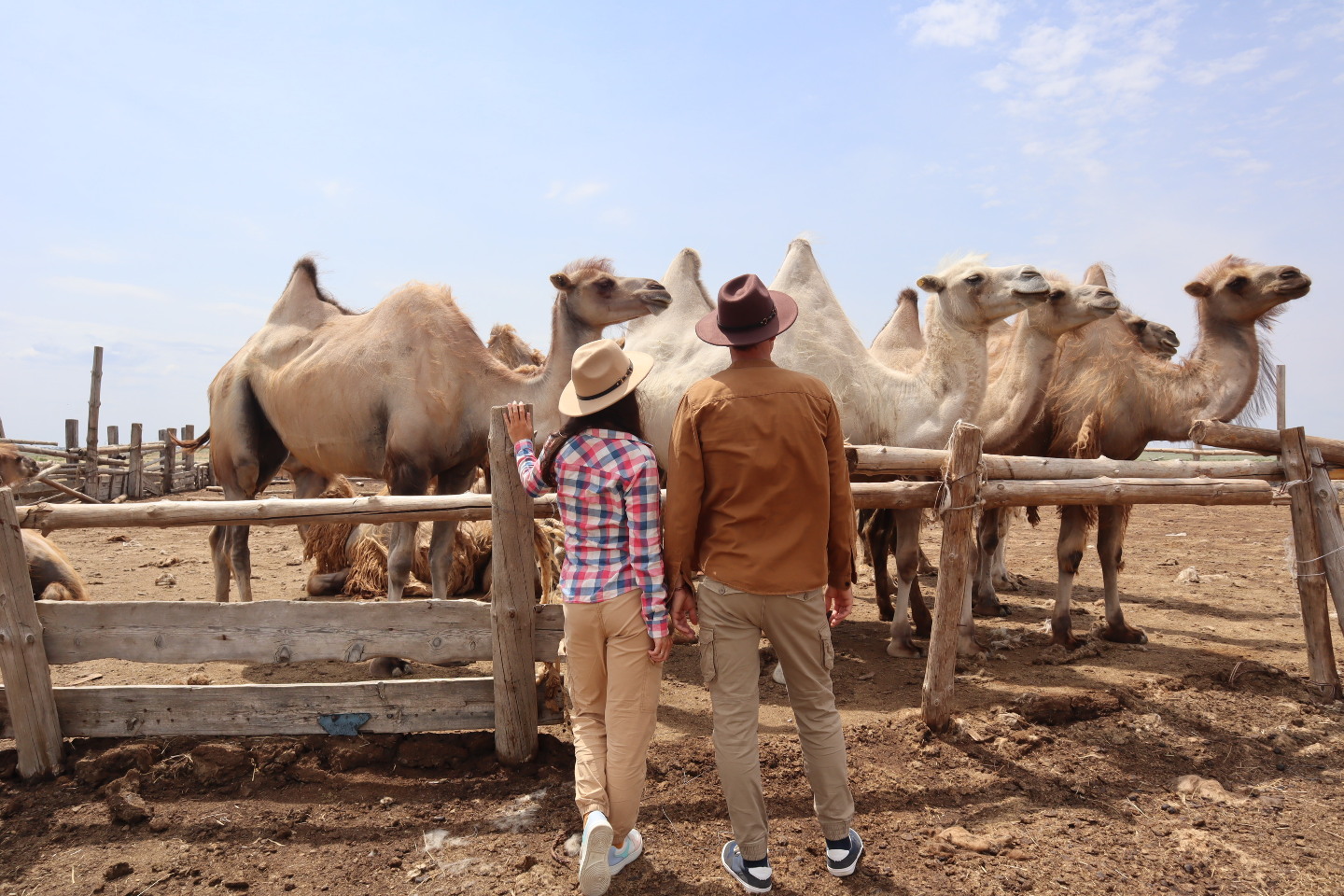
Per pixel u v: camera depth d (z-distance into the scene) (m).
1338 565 5.13
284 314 7.03
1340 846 3.44
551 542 6.93
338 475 6.84
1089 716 4.75
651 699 3.11
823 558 3.01
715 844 3.44
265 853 3.37
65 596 6.03
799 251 6.56
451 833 3.50
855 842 3.21
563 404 3.17
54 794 3.77
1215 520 13.81
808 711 3.12
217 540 7.00
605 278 6.01
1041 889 3.13
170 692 3.99
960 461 4.27
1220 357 6.34
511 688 3.90
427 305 6.12
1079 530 6.09
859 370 6.24
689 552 3.03
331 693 4.01
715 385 3.02
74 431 16.73
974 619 7.20
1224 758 4.28
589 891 2.98
